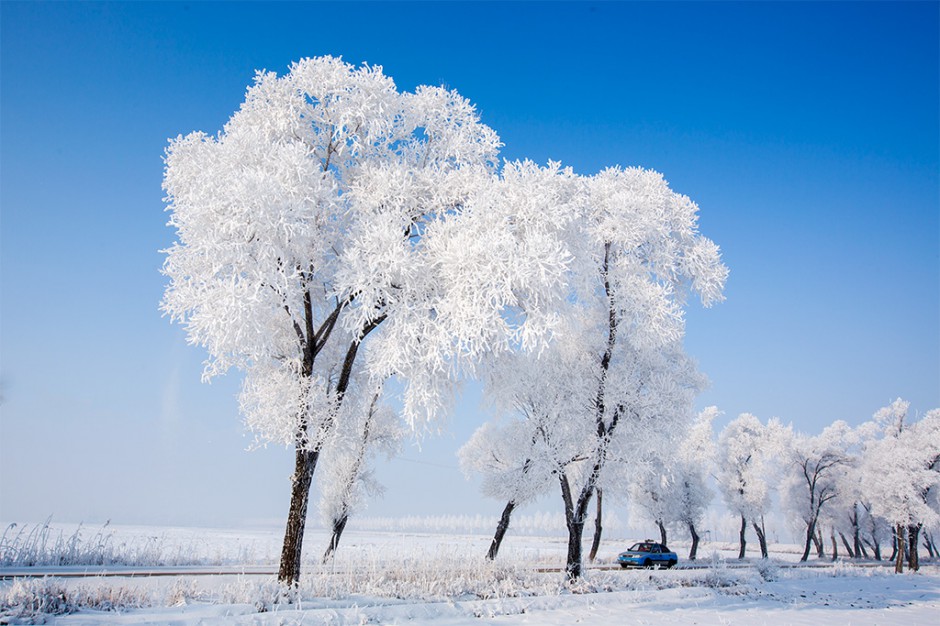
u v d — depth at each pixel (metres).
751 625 12.49
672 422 17.33
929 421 44.59
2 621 7.79
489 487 22.72
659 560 30.59
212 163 11.87
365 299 10.92
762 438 46.78
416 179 13.35
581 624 11.38
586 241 13.92
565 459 17.92
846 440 49.38
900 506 39.47
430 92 14.06
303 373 12.80
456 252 11.12
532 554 32.00
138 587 11.09
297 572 11.95
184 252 11.85
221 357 12.04
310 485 12.34
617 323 18.00
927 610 17.55
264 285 10.86
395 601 11.95
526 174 12.42
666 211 18.19
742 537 45.69
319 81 13.13
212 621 8.84
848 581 26.00
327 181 12.21
